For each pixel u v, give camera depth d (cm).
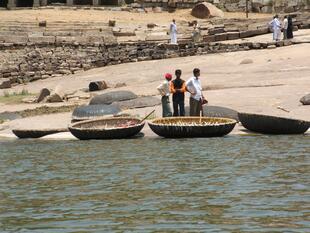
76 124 6316
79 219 3152
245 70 10100
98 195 3669
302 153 4922
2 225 3078
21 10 16562
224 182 3897
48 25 14750
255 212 3172
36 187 3966
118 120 6500
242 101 7550
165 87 6556
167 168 4441
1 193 3816
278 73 9512
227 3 17938
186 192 3659
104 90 9625
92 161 4872
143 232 2880
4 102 9238
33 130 6531
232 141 5694
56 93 8831
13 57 13562
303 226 2903
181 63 11750
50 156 5216
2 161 5031
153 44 13475
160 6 17562
